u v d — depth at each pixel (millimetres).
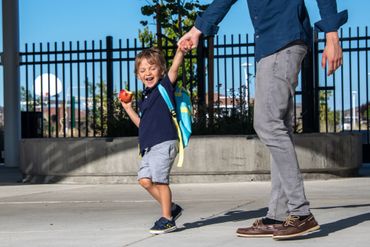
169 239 5043
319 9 4488
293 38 4559
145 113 5176
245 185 9344
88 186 9773
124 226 5848
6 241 5262
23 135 14852
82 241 5141
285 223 4711
